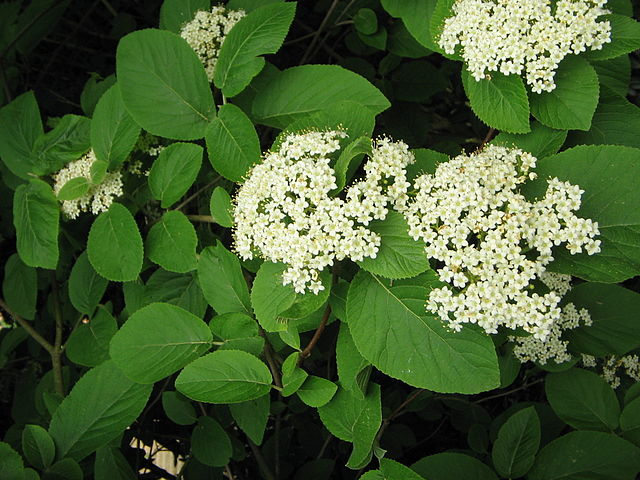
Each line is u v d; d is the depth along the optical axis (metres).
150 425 0.48
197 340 0.35
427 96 0.52
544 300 0.28
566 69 0.32
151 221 0.42
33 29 0.56
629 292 0.36
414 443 0.47
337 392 0.32
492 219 0.29
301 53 0.61
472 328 0.29
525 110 0.32
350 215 0.29
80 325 0.45
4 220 0.55
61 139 0.42
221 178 0.42
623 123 0.33
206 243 0.41
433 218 0.29
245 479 0.48
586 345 0.37
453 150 0.50
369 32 0.47
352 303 0.30
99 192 0.39
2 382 0.58
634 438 0.34
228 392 0.32
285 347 0.38
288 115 0.38
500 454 0.33
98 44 0.67
